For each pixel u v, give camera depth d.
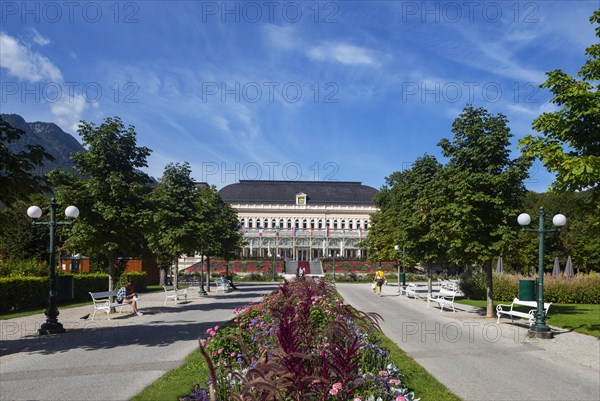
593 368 9.65
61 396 6.96
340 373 4.27
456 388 7.93
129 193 18.55
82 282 27.59
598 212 13.23
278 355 3.94
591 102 12.56
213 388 3.08
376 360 6.40
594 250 52.69
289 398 3.85
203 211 28.55
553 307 23.23
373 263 76.19
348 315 5.76
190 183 27.95
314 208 112.50
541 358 10.59
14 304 20.95
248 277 60.16
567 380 8.64
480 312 20.39
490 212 17.89
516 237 17.58
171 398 6.33
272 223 111.88
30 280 22.05
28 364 9.29
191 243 26.94
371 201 116.50
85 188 18.31
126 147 19.44
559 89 13.32
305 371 4.00
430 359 10.27
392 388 5.16
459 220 17.77
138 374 8.32
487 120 18.36
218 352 6.83
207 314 18.56
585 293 25.78
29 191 12.21
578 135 13.27
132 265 45.00
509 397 7.50
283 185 117.81
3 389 7.39
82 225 17.89
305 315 5.31
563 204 57.81
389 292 35.22
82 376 8.22
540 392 7.80
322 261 80.56
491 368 9.50
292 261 81.19
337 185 119.00
